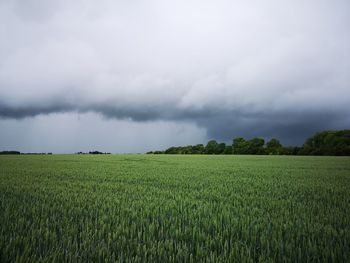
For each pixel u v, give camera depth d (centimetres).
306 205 550
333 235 321
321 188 859
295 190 810
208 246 286
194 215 429
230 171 1675
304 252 270
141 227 345
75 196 619
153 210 457
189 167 2094
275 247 274
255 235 326
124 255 252
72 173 1398
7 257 241
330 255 257
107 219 387
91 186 855
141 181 1055
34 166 2014
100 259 244
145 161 3253
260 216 430
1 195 622
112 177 1206
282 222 385
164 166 2214
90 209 467
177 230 323
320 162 3083
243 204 553
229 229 350
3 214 397
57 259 242
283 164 2644
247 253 258
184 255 250
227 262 238
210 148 10369
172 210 459
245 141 9875
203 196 673
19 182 936
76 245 267
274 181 1089
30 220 385
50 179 1083
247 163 2856
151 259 241
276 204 554
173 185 934
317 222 392
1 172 1413
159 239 309
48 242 290
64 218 386
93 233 324
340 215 443
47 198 580
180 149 10981
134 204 520
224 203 578
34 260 231
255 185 936
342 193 749
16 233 306
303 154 7225
